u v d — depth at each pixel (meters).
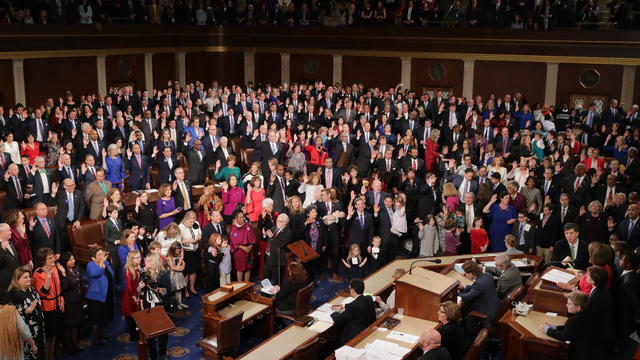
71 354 10.31
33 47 22.45
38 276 9.76
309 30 28.44
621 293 9.13
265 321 10.54
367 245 13.41
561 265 11.16
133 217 13.13
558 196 15.30
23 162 14.26
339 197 15.01
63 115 20.16
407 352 8.14
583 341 8.27
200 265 12.73
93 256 10.49
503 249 13.91
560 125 22.05
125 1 26.30
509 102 22.52
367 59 28.08
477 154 19.36
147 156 17.69
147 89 27.53
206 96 25.08
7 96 22.03
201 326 11.37
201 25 28.88
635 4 24.28
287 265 12.20
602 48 23.75
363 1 28.47
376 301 10.06
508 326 9.23
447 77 26.69
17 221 11.34
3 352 8.30
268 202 13.35
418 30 26.33
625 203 14.03
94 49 24.69
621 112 21.39
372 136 18.89
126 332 11.14
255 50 29.89
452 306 8.23
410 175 15.19
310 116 21.84
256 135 19.16
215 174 16.67
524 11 25.27
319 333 9.20
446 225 13.26
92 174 14.70
